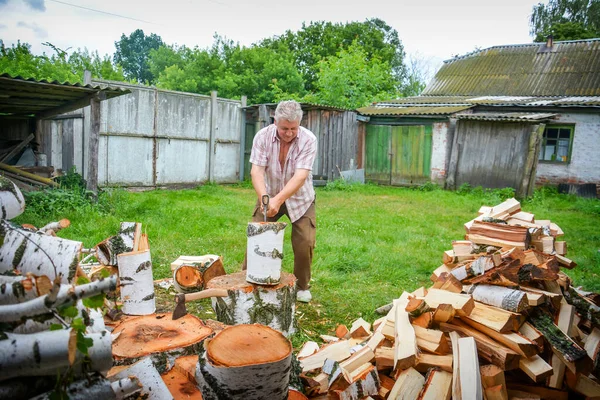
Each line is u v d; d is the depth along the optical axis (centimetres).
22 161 984
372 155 1588
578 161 1422
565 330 242
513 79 1823
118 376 180
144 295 274
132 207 775
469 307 230
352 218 830
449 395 201
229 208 862
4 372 113
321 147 1407
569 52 1830
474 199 1195
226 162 1427
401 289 443
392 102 1844
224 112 1390
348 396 212
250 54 2922
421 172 1497
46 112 968
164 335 231
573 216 963
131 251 286
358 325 283
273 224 296
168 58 3588
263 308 300
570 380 223
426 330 233
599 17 3216
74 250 157
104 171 1100
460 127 1402
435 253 580
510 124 1316
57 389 122
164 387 179
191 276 357
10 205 178
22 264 157
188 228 649
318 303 400
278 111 349
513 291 237
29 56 2389
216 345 187
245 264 379
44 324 132
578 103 1380
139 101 1152
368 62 2619
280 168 378
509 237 289
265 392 176
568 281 278
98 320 154
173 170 1266
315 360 237
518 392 218
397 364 214
